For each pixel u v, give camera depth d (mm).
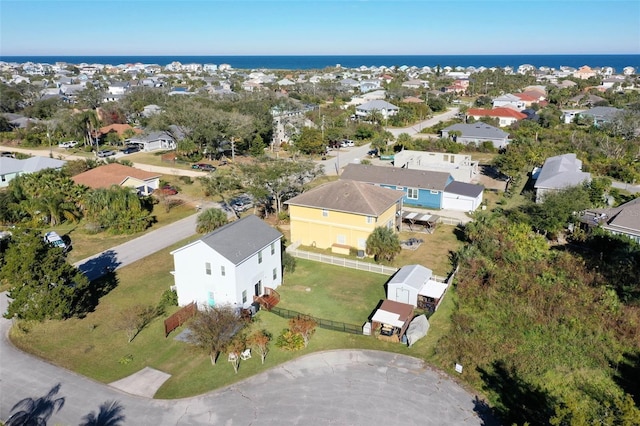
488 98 146375
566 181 53812
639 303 31547
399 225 48844
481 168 74875
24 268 30234
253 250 33344
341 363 27422
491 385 25250
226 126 82062
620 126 87250
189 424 23000
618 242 39625
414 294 33125
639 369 26297
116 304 34438
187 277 33250
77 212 52719
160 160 82938
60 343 29781
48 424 23031
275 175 50000
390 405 23969
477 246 40062
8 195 52312
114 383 26047
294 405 24094
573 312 30828
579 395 24406
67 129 94812
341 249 43594
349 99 164750
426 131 107250
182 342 29812
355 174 59125
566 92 149375
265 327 31250
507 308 32156
